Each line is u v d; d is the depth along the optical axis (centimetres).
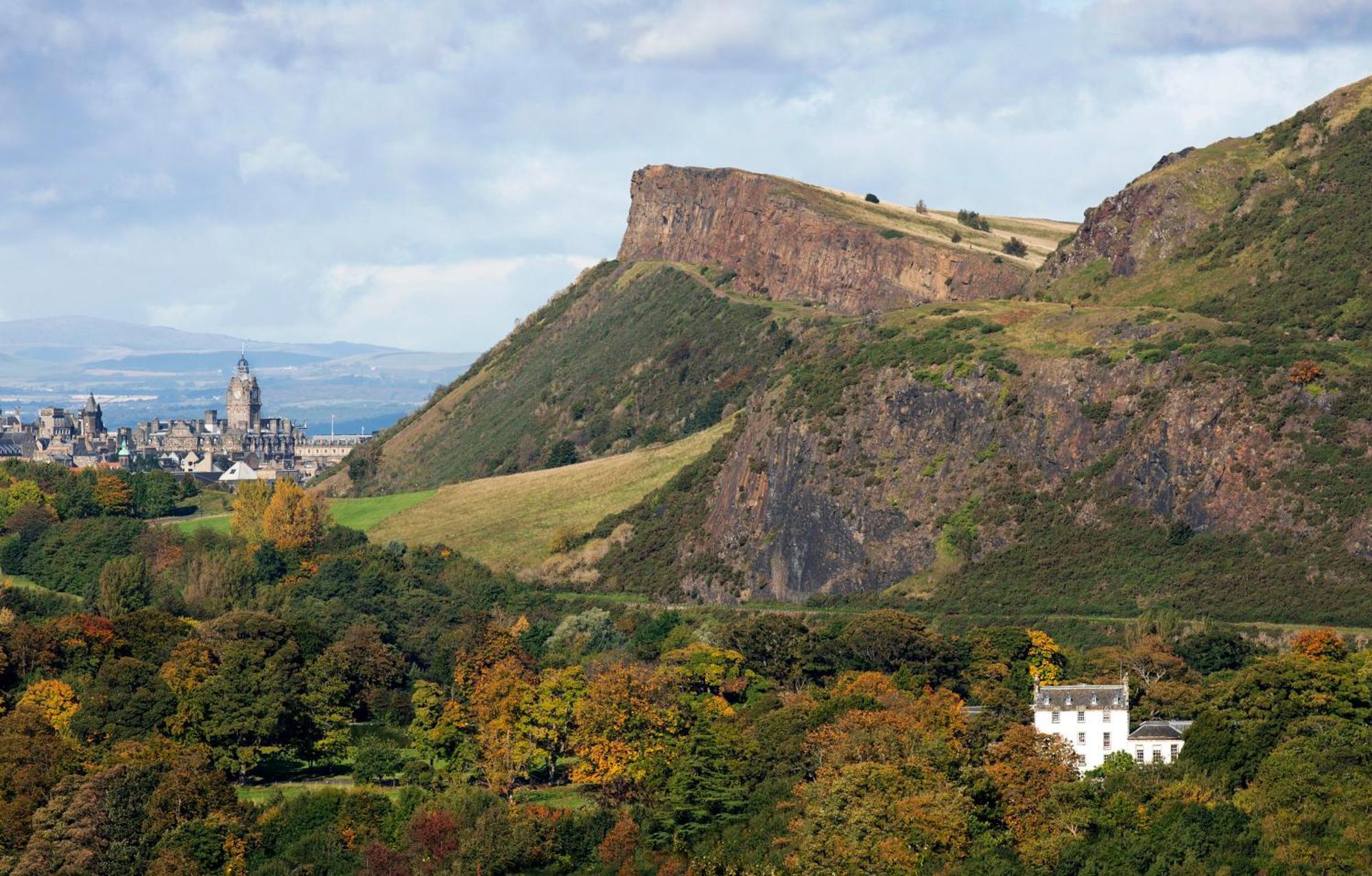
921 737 19525
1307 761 18050
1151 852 17100
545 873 19062
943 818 17788
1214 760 18775
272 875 19138
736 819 19450
